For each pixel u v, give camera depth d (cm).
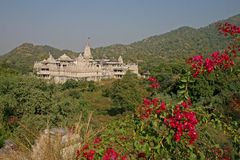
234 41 708
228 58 663
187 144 469
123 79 5328
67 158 550
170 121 465
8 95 2031
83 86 7662
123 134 502
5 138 1200
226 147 664
